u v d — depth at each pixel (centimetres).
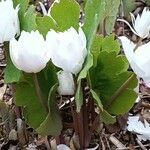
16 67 25
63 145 29
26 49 22
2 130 30
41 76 26
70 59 23
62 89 26
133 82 25
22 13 26
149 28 29
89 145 30
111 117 25
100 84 26
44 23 25
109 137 31
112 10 33
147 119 32
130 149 30
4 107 29
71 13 25
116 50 26
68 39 22
